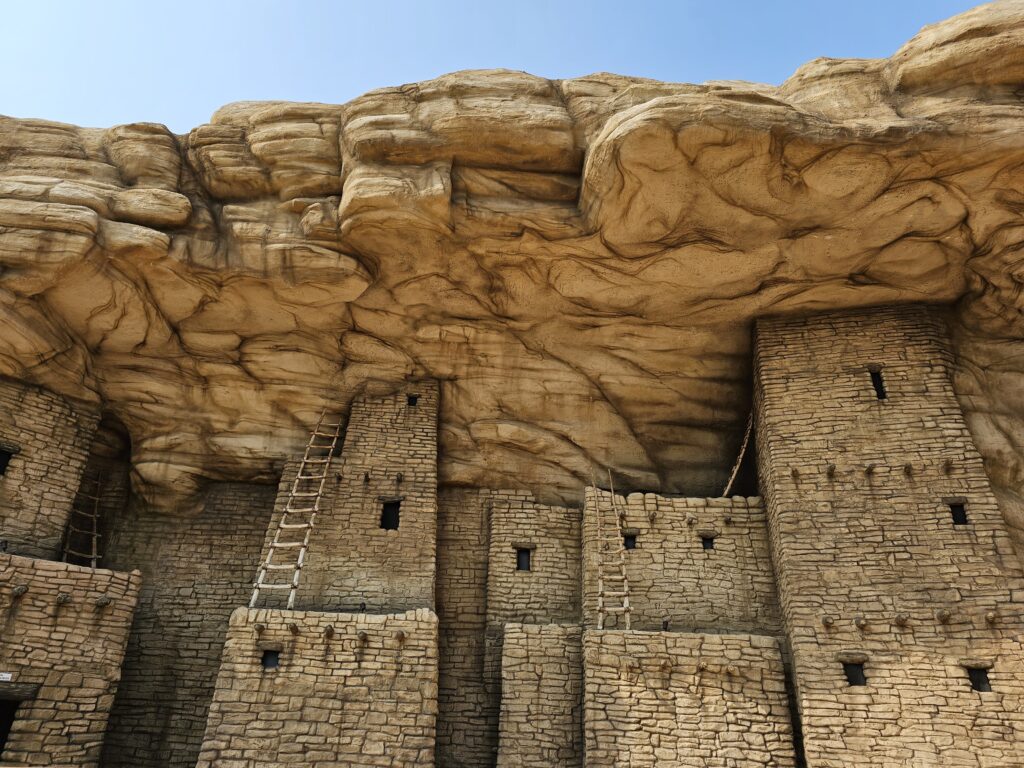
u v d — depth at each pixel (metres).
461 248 11.42
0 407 11.62
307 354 13.09
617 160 9.82
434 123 10.89
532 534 12.83
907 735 9.48
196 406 13.12
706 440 13.77
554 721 10.72
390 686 10.43
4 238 10.51
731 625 11.42
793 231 10.73
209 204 11.97
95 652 10.46
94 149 11.99
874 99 10.23
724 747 10.01
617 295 12.08
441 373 13.50
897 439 11.28
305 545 11.72
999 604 9.89
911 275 11.50
